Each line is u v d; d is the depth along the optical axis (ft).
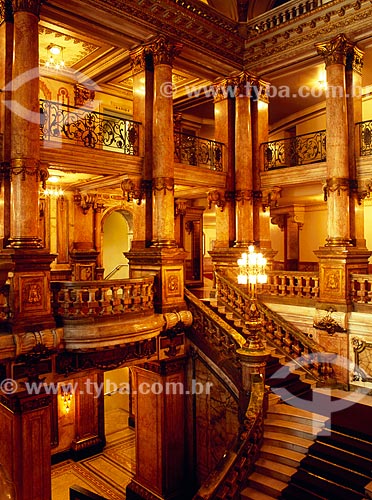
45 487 25.67
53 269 41.42
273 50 37.83
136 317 29.40
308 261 55.57
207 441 32.45
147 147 33.91
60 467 39.37
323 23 34.58
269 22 37.37
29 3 26.55
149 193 33.94
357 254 33.04
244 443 25.12
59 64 39.04
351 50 34.40
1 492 22.08
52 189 40.14
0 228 26.89
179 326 32.76
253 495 24.07
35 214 26.35
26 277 25.29
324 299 33.32
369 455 23.63
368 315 31.14
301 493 23.17
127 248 55.93
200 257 55.83
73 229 42.75
